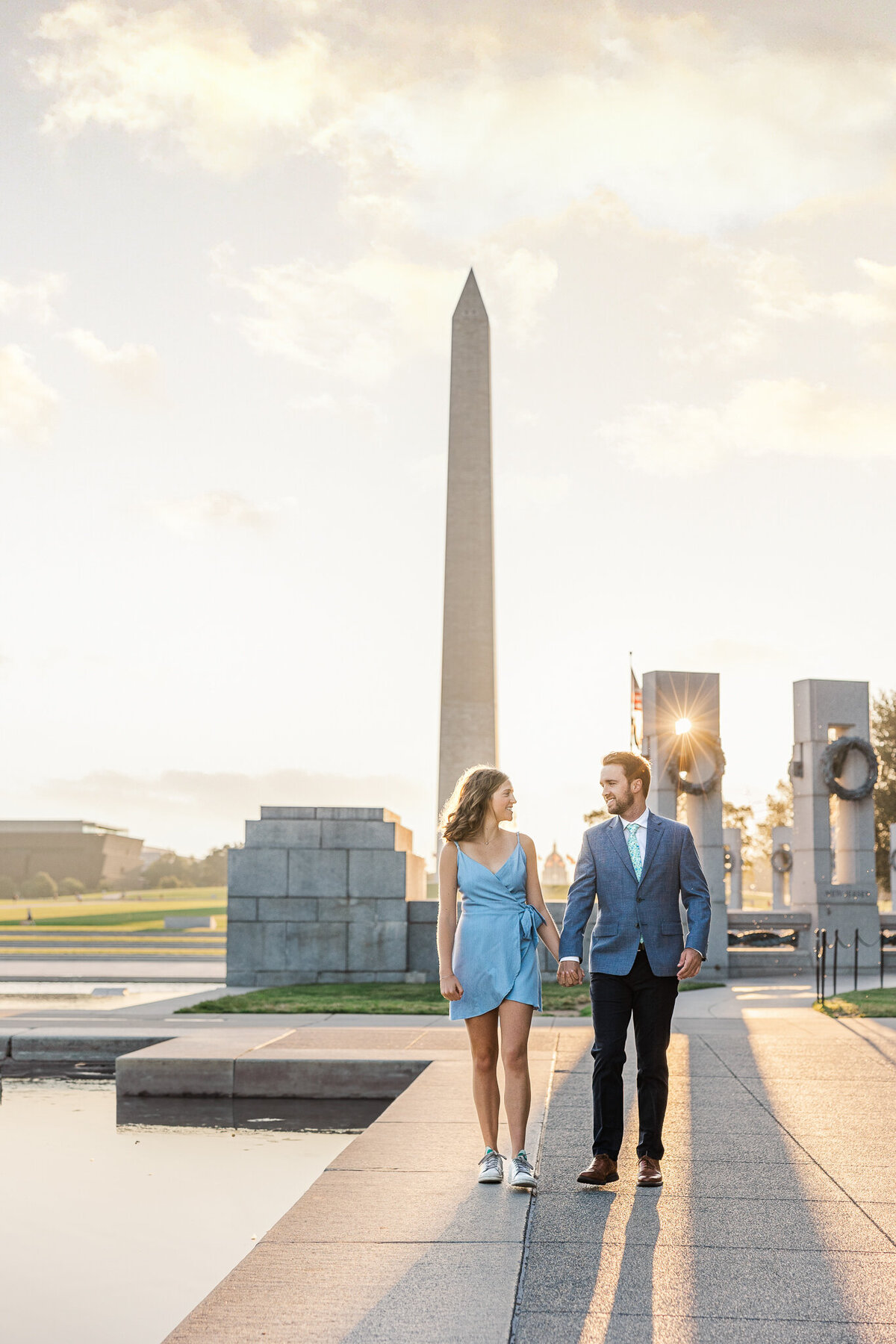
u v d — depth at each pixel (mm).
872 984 24250
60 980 25547
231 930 22125
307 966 22016
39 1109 10164
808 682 28672
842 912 28094
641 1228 5457
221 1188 7305
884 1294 4602
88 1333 4887
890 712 56188
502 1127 7746
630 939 6168
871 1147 7164
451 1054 10945
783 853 44250
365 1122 9648
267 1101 10484
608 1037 6180
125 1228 6422
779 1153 7000
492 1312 4395
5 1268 5723
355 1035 12375
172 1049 11172
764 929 28219
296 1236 5328
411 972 22000
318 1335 4172
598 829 6355
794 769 28984
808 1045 11867
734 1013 16125
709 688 27938
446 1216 5641
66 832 137125
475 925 6195
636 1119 8008
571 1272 4855
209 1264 5797
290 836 22250
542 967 22609
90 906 85375
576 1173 6500
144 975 26750
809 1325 4273
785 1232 5395
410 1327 4254
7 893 116312
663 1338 4152
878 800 55281
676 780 27375
